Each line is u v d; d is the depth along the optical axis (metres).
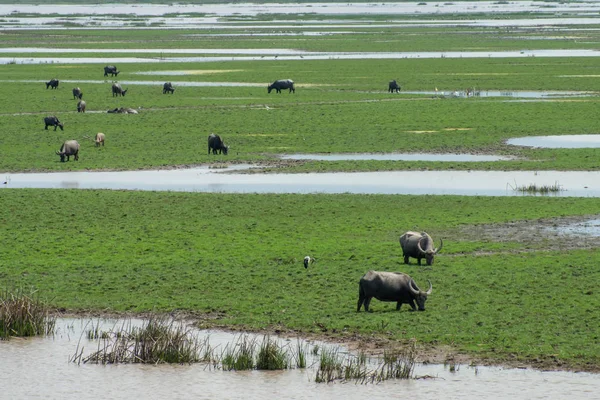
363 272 112.12
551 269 112.25
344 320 93.81
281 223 143.50
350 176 188.88
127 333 90.12
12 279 110.75
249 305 99.88
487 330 89.69
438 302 99.12
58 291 106.06
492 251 123.81
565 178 186.00
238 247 126.81
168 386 78.12
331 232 136.88
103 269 115.69
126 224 143.12
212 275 112.12
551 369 80.25
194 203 159.12
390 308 98.12
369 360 83.50
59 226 141.88
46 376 80.31
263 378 80.19
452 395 75.25
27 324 91.88
